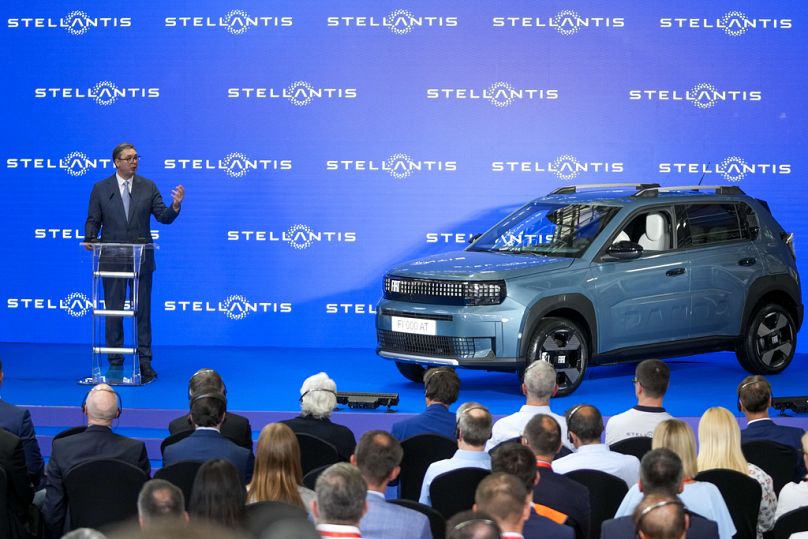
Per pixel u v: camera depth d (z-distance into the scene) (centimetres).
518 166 1207
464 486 477
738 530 484
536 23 1196
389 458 404
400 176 1213
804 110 1195
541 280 902
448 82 1205
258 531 379
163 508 323
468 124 1206
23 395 916
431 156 1210
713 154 1199
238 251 1223
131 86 1219
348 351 1202
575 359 917
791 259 1038
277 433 438
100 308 950
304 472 566
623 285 938
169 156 1220
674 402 907
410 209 1216
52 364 1084
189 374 1034
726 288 990
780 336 1030
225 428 602
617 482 484
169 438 570
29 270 1232
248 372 1053
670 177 1204
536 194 1209
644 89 1198
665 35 1193
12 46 1221
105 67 1219
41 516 538
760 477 502
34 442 585
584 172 1205
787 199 1202
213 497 374
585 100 1201
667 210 981
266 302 1226
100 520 487
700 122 1198
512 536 299
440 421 611
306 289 1227
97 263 938
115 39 1217
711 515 445
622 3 1191
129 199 977
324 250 1222
